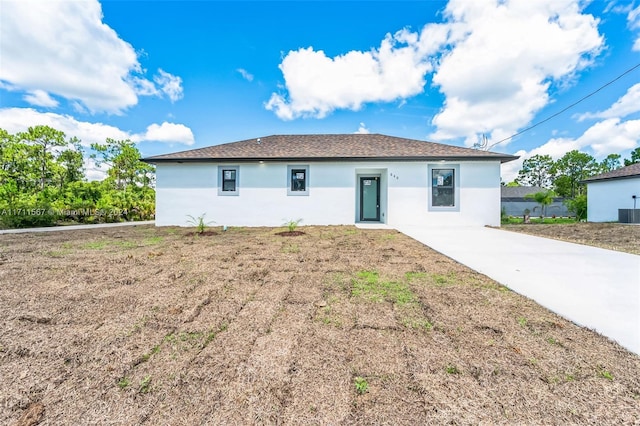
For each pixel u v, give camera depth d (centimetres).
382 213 1149
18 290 323
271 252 554
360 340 214
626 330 225
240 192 1065
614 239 750
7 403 149
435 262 469
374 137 1346
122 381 167
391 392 156
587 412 139
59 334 223
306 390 159
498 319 248
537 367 176
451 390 157
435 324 239
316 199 1057
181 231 910
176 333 227
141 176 2733
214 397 154
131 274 392
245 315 262
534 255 523
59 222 1187
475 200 1025
